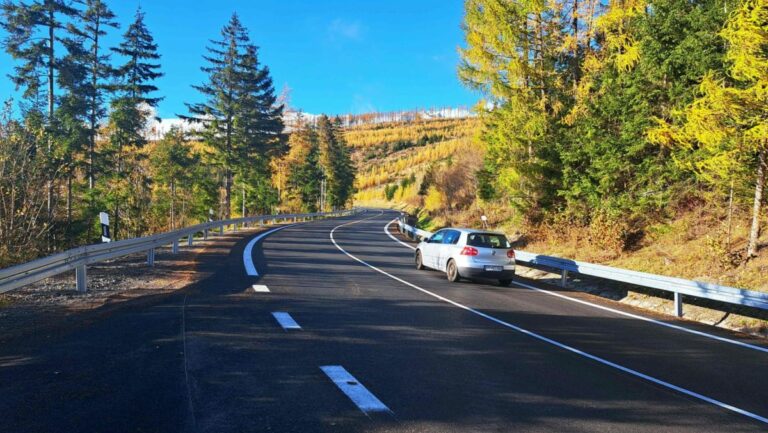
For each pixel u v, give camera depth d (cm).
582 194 1967
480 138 2372
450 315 931
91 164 3581
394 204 13175
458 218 3272
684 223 1616
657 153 1738
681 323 984
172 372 539
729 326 982
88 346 631
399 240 2927
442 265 1488
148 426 402
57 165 2597
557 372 608
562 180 2055
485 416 453
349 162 10181
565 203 2125
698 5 1572
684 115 1486
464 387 532
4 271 749
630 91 1700
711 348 774
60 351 608
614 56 1872
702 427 452
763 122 1156
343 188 9762
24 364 557
